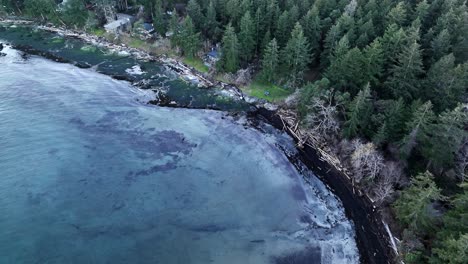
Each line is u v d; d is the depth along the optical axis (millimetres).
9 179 57719
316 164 64562
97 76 86250
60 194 56219
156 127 71125
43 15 110125
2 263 46594
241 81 82625
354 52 64938
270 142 69000
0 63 88000
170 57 93562
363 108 61469
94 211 54250
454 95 59812
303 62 76438
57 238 50125
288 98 77188
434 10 80312
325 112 66375
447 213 46688
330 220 55250
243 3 85812
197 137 69312
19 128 67500
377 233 53375
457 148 51625
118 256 48781
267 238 52438
